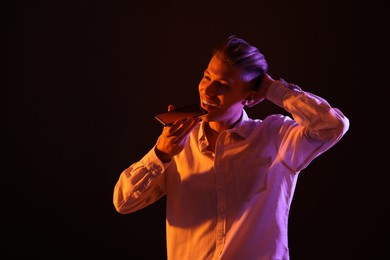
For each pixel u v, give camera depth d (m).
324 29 4.48
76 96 4.96
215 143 2.39
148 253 4.84
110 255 4.90
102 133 4.93
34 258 4.98
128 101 4.91
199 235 2.29
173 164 2.40
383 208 4.36
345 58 4.43
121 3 4.92
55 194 4.96
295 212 4.54
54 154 4.97
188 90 4.81
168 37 4.85
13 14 5.00
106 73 4.93
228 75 2.17
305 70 4.52
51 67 4.98
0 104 5.00
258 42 4.62
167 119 2.16
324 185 4.48
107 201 4.92
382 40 4.35
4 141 5.01
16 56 5.00
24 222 4.99
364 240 4.40
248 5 4.66
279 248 2.28
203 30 4.77
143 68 4.89
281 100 2.26
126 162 4.92
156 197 2.46
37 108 4.99
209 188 2.31
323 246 4.48
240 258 2.24
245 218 2.27
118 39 4.93
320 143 2.21
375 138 4.38
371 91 4.38
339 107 4.45
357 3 4.41
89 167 4.95
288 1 4.56
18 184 5.00
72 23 4.96
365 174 4.40
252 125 2.41
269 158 2.34
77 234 4.94
